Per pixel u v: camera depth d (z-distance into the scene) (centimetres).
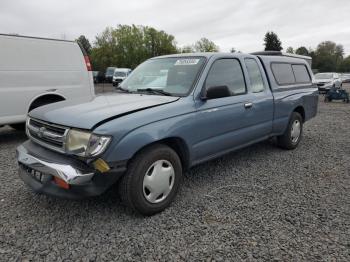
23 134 764
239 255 268
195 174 465
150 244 285
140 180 318
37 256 267
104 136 289
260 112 487
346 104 1628
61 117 323
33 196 384
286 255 267
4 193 392
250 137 477
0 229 308
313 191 404
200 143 385
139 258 265
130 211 345
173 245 283
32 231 306
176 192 358
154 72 446
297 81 613
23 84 644
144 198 324
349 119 1051
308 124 941
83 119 305
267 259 262
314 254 268
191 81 393
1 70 611
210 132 396
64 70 707
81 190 291
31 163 317
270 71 536
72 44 727
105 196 382
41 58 670
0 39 611
